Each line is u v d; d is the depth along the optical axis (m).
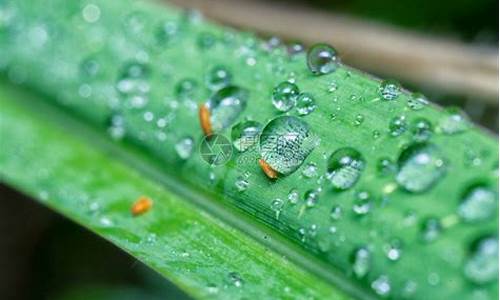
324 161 0.11
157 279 0.14
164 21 0.13
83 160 0.12
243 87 0.12
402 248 0.11
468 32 0.14
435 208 0.11
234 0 0.15
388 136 0.11
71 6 0.13
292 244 0.11
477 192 0.11
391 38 0.14
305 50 0.12
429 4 0.15
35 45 0.13
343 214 0.11
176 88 0.12
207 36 0.12
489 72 0.14
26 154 0.12
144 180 0.12
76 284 0.14
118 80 0.13
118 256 0.15
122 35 0.13
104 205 0.12
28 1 0.13
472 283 0.10
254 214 0.11
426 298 0.10
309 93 0.11
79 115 0.13
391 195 0.11
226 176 0.11
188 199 0.12
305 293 0.11
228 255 0.11
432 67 0.14
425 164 0.11
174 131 0.12
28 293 0.15
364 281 0.11
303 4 0.15
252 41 0.12
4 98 0.13
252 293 0.11
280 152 0.11
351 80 0.11
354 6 0.15
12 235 0.15
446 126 0.11
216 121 0.12
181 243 0.11
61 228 0.15
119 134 0.12
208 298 0.11
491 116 0.14
